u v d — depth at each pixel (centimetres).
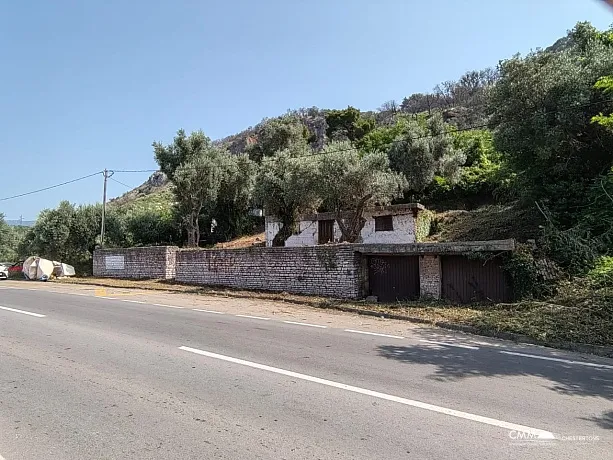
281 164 2689
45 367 700
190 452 409
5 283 2809
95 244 3538
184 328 1056
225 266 2170
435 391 596
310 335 1001
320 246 1802
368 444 427
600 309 1088
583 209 1605
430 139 3253
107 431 457
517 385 639
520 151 1703
